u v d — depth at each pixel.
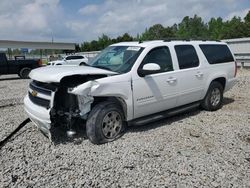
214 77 6.80
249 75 14.07
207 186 3.41
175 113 5.97
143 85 5.14
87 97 4.49
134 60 5.15
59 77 4.29
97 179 3.57
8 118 6.50
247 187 3.39
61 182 3.51
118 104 4.92
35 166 3.93
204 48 6.74
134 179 3.56
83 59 27.30
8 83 15.46
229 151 4.43
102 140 4.69
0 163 4.05
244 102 8.14
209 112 6.89
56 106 4.52
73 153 4.33
